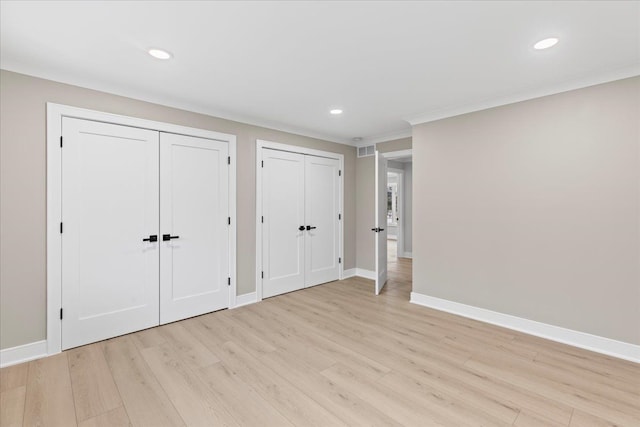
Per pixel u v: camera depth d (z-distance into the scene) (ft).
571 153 9.03
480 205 10.95
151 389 6.79
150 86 9.39
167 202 10.61
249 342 9.15
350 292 14.64
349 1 5.49
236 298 12.50
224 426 5.67
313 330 10.05
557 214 9.30
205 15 5.91
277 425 5.70
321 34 6.61
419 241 12.74
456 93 10.00
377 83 9.19
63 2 5.47
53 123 8.43
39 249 8.26
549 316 9.46
